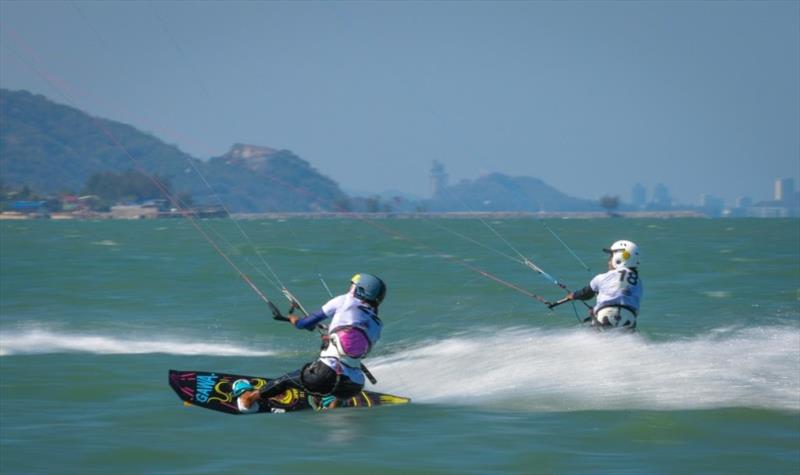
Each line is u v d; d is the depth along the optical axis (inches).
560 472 1168.2
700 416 1449.3
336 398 1627.7
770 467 1186.0
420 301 3240.7
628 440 1321.4
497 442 1318.9
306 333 2549.2
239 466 1202.0
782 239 7751.0
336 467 1194.6
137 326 2640.3
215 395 1621.6
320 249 5748.0
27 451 1274.6
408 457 1242.6
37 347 2284.7
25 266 4505.4
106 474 1170.0
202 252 5561.0
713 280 3782.0
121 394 1694.1
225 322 2728.8
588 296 2154.3
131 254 5423.2
